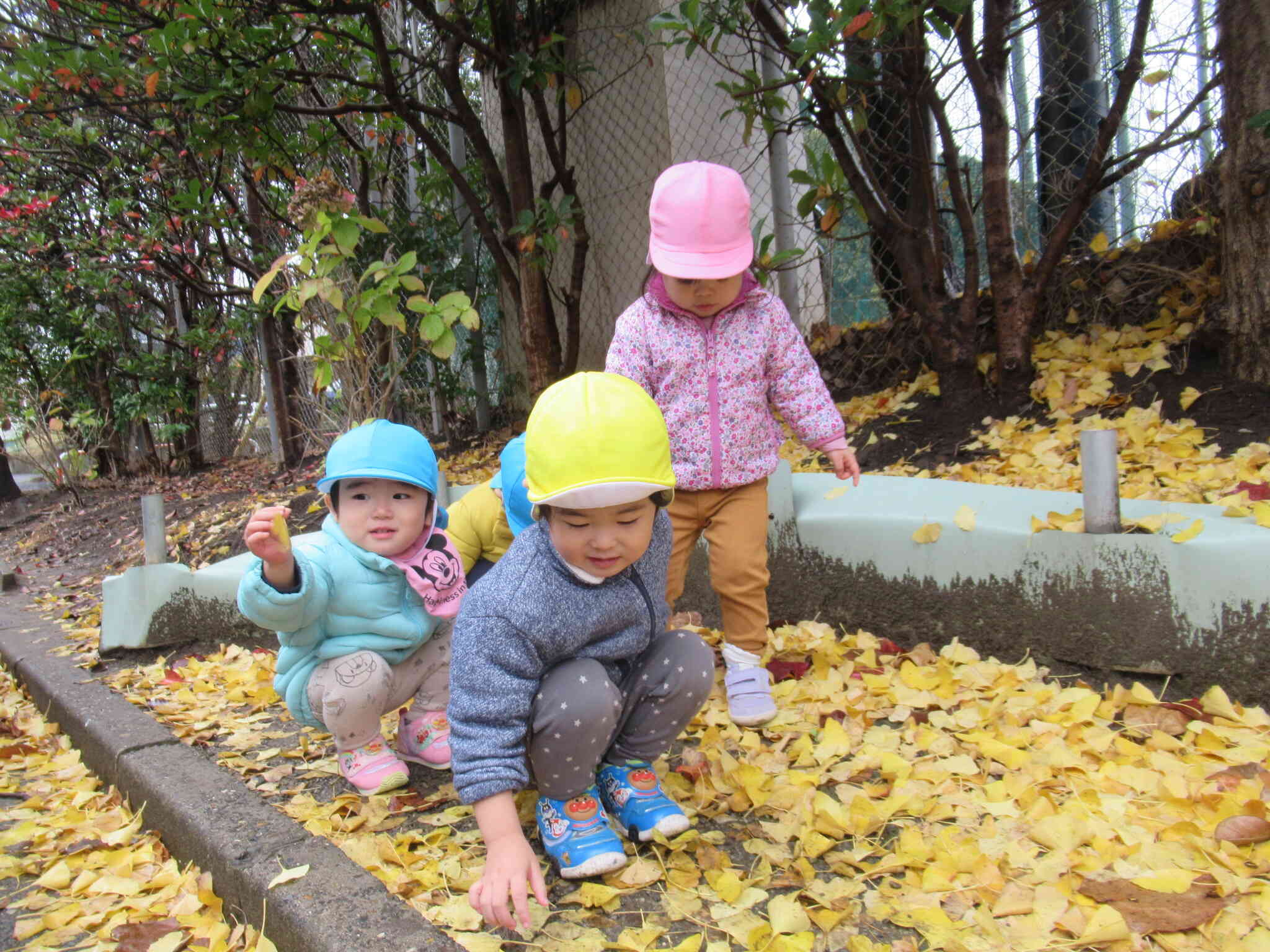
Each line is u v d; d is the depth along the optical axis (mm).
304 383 6941
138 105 5617
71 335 9195
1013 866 1685
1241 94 3338
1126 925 1467
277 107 5031
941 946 1476
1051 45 4598
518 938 1585
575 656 1770
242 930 1802
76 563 6121
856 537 2838
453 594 2205
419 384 6602
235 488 7109
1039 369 3941
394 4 6406
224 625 3635
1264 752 1937
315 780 2346
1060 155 4652
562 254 6152
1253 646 2137
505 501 2293
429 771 2357
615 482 1534
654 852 1827
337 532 2186
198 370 9578
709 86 5297
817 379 2588
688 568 3256
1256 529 2201
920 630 2729
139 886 2021
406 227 6211
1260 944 1418
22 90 5035
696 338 2482
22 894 2082
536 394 5273
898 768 2029
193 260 8023
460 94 5164
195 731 2740
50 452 9195
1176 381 3602
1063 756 1982
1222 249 3590
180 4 4426
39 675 3475
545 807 1828
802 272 5387
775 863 1767
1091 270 4203
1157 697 2260
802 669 2686
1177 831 1719
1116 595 2324
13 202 7980
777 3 3920
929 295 4059
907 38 3684
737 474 2482
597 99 5789
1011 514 2586
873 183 4059
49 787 2650
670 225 2330
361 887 1714
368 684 2145
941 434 3912
